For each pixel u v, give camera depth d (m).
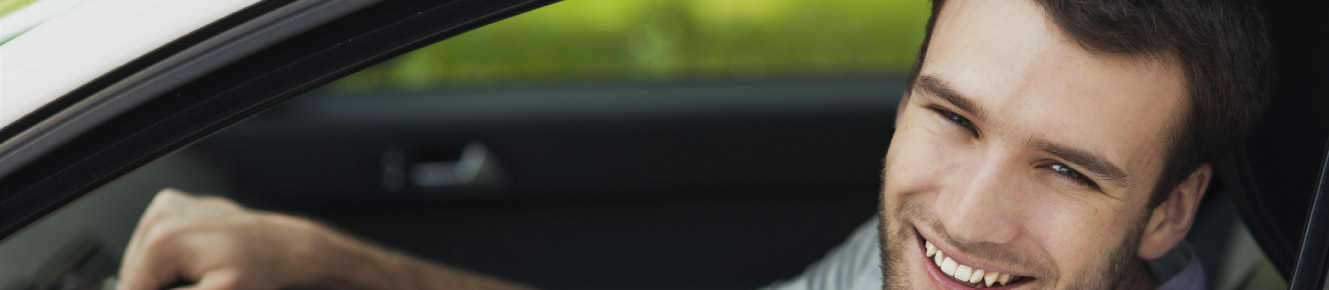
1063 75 0.98
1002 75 0.99
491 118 2.15
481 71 2.72
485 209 2.18
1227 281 1.33
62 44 0.94
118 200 1.59
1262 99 1.03
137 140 0.93
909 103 1.07
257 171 2.11
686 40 3.00
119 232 1.53
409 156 2.15
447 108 2.15
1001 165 1.01
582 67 2.85
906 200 1.07
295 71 0.93
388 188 2.15
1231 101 1.01
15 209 0.94
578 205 2.19
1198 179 1.06
